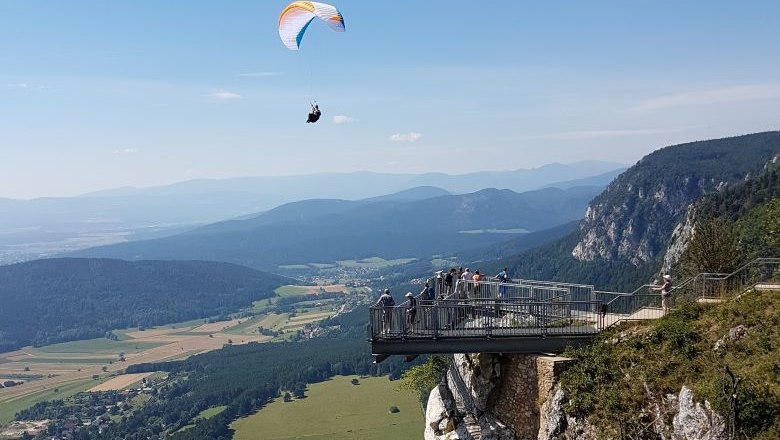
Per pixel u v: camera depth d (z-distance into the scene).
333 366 186.25
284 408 151.12
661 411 19.80
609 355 22.77
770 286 23.45
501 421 25.98
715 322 21.64
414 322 24.34
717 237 31.89
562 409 22.36
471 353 25.73
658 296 27.73
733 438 16.80
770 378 17.91
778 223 37.66
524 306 26.41
